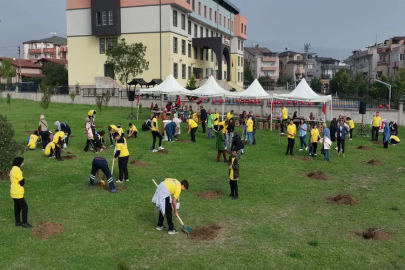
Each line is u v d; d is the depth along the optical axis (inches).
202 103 1422.2
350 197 449.4
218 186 502.6
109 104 1546.5
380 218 396.5
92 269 279.6
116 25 1817.2
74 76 1946.4
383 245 331.3
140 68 1593.3
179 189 349.4
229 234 348.5
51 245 315.6
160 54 1800.0
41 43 3880.4
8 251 301.4
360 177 574.9
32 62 3142.2
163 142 809.5
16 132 839.1
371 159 714.2
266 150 778.8
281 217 395.2
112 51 1551.4
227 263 293.3
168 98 1488.7
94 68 1913.1
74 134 853.8
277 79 3917.3
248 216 395.9
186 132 970.1
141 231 350.6
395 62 2556.6
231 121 784.3
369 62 3070.9
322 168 629.0
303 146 807.1
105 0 1823.3
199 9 2164.1
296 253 310.3
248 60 4057.6
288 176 568.7
